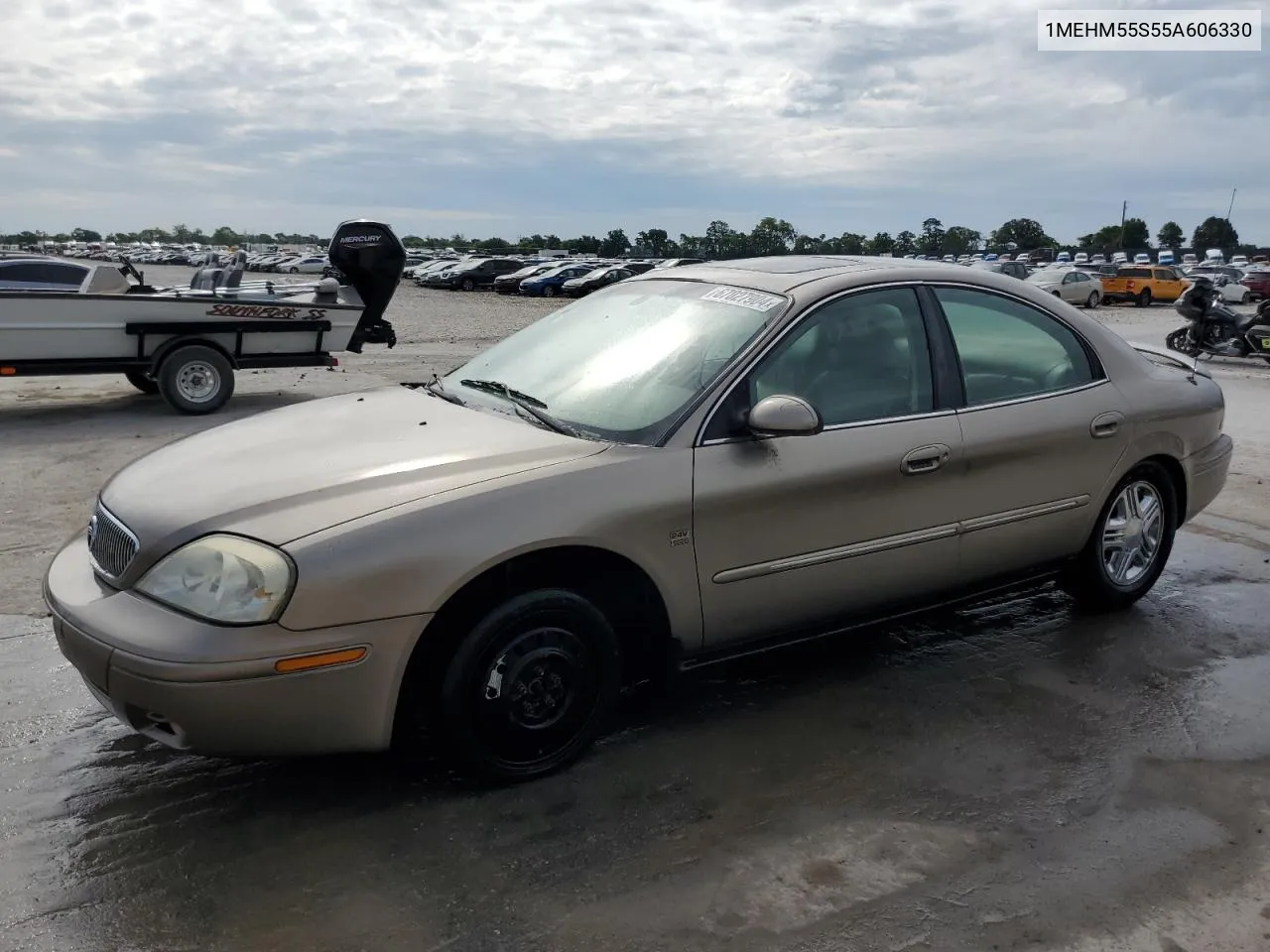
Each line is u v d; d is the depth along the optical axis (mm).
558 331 4262
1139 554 4902
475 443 3350
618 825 3080
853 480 3689
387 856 2912
